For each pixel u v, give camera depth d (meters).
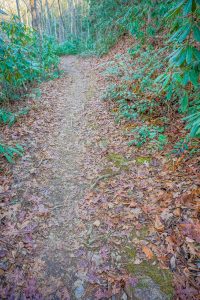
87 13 19.95
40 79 8.74
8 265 2.21
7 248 2.38
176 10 1.49
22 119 5.45
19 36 5.84
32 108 6.09
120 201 2.94
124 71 7.36
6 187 3.28
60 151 4.29
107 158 3.92
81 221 2.74
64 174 3.64
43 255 2.34
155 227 2.45
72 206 2.99
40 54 8.89
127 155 3.88
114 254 2.30
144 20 7.33
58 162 3.95
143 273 2.07
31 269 2.20
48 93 7.40
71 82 8.91
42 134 4.88
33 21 8.68
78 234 2.58
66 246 2.44
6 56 3.56
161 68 5.50
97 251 2.36
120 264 2.19
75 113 5.93
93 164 3.83
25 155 4.09
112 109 5.64
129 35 10.66
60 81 8.98
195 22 1.45
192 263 2.04
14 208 2.92
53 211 2.92
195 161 3.18
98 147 4.30
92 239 2.49
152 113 4.77
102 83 7.80
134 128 4.59
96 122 5.27
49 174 3.64
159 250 2.23
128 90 5.92
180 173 3.10
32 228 2.64
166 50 5.77
